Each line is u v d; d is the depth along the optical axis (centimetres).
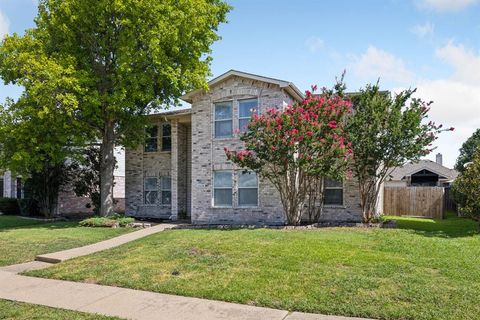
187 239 1154
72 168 2298
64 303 639
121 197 2800
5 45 1608
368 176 1516
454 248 963
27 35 1692
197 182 1748
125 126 1931
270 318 548
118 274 800
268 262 834
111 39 1742
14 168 1703
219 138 1714
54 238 1331
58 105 1586
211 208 1712
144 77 1675
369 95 1475
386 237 1112
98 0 1611
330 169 1362
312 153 1370
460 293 617
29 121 1631
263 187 1617
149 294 677
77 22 1688
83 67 1759
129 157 2225
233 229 1384
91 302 642
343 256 871
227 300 630
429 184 3212
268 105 1612
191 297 653
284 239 1091
